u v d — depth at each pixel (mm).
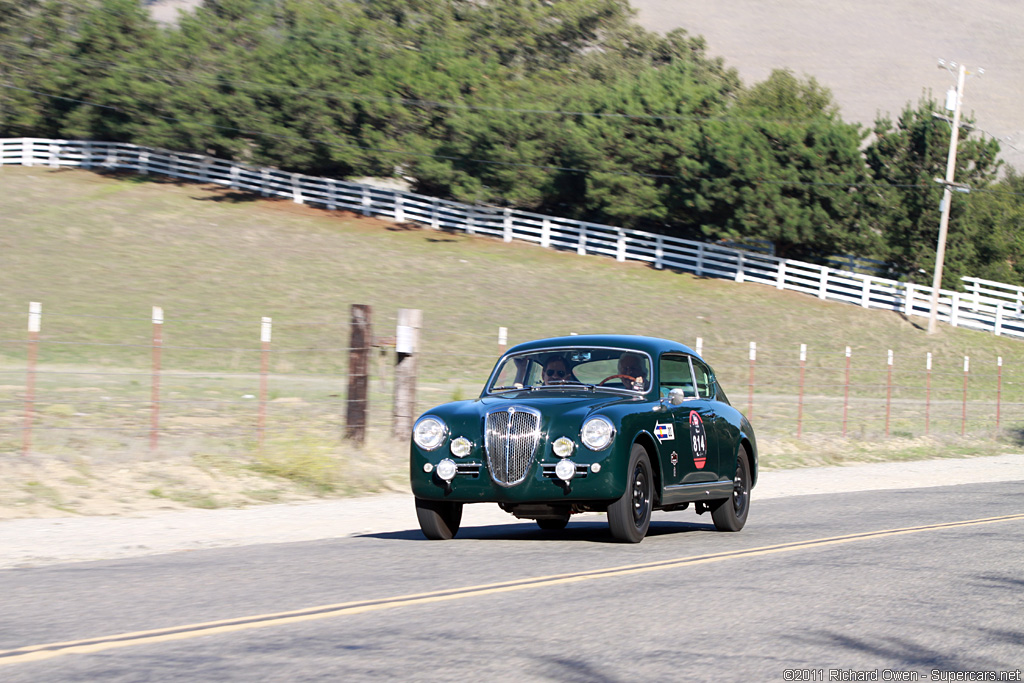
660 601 27047
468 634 22859
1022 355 174875
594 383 40812
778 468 78875
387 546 37125
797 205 196125
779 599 27781
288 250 181000
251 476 53938
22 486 45875
